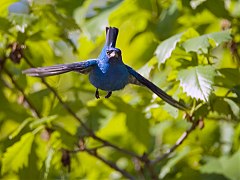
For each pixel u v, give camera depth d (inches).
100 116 445.4
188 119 366.6
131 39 443.2
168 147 445.1
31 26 394.6
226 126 445.1
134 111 435.8
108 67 277.7
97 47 445.7
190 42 349.7
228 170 414.3
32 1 406.0
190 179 418.6
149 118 430.0
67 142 406.3
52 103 430.3
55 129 407.2
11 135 411.8
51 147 406.9
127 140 466.3
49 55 433.4
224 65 436.8
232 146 437.7
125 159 486.9
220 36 348.5
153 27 436.8
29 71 257.8
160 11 437.4
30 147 415.2
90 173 464.4
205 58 362.0
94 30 401.4
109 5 418.3
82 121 440.8
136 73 289.1
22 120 447.8
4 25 388.2
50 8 405.1
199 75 344.5
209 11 418.6
